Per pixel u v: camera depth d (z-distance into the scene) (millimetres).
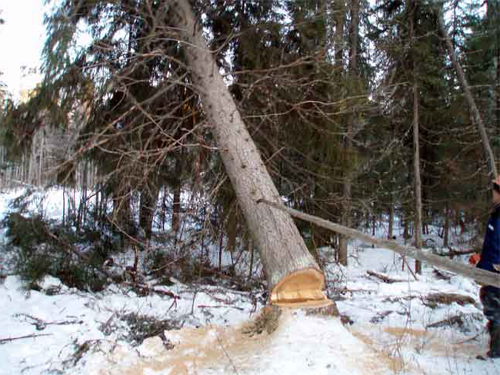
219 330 3586
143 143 5516
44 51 4430
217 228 6133
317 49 5629
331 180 6316
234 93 6012
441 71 9711
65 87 4711
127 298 4938
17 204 5281
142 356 3172
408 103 10133
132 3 4988
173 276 5988
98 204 6180
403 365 2764
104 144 5328
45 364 3020
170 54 5492
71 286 5238
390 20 8953
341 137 6578
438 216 13641
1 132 4895
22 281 4832
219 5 5598
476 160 10477
